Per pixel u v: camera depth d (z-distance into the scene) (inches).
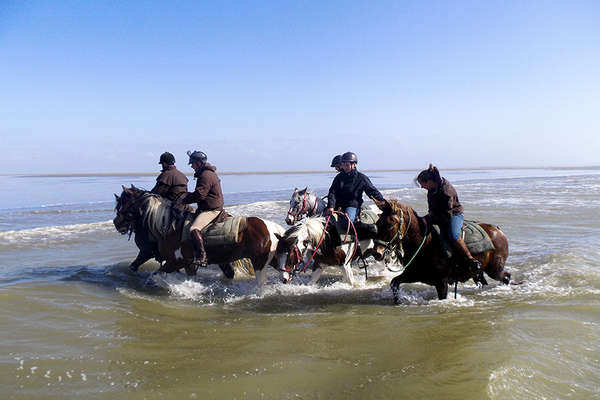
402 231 226.2
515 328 196.2
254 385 144.2
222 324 215.2
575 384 145.3
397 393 136.4
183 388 141.6
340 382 145.6
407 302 256.8
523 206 790.5
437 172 229.5
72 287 283.3
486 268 257.1
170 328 207.5
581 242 427.5
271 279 330.6
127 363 162.9
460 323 208.4
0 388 140.2
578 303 238.2
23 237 519.8
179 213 282.2
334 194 290.5
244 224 275.0
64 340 185.9
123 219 306.0
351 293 281.0
